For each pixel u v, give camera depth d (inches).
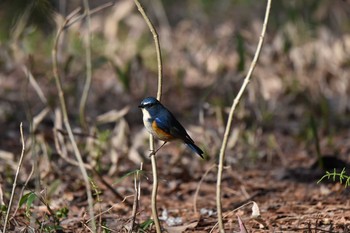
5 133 564.4
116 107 656.4
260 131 538.3
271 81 671.1
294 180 452.8
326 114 578.6
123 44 790.5
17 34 599.2
